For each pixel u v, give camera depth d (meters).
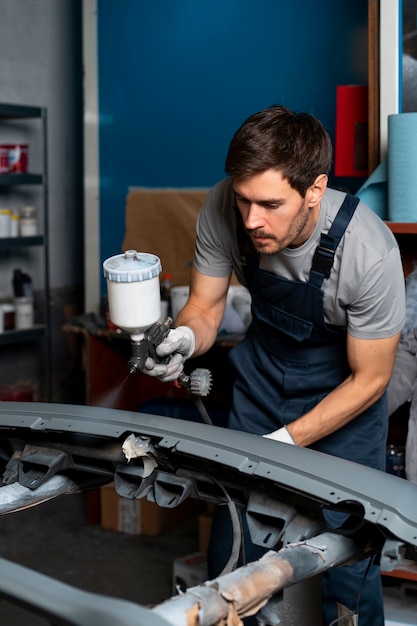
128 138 3.89
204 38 3.63
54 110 4.49
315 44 3.34
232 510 1.44
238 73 3.56
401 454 2.76
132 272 1.62
